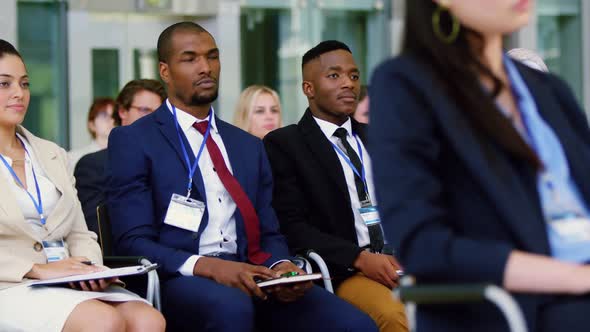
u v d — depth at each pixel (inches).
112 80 466.3
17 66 205.9
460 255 102.0
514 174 105.5
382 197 106.2
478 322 105.7
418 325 111.3
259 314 209.5
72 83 456.8
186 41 212.8
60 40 452.4
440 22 110.1
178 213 204.7
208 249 207.9
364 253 219.8
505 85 111.0
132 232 203.9
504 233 105.3
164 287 200.4
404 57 109.7
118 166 208.1
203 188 207.9
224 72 476.4
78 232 213.9
